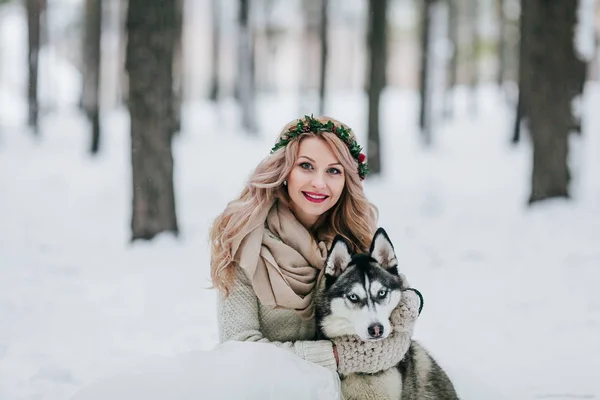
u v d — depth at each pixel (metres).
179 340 6.38
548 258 9.27
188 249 10.56
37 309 7.44
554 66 12.15
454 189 15.73
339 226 3.50
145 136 10.85
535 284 8.13
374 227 3.55
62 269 9.46
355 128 26.44
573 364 5.35
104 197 15.51
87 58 24.66
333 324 3.07
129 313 7.33
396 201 14.66
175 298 7.96
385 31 17.02
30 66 24.06
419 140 23.42
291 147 3.25
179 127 24.17
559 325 6.57
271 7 32.47
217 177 17.67
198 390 2.83
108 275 9.13
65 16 33.38
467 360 5.57
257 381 2.83
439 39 26.92
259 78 40.31
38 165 19.42
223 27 33.72
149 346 6.19
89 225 12.91
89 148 21.05
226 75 45.03
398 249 10.52
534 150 12.37
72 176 17.89
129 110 10.96
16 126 26.67
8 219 13.26
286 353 2.97
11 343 6.22
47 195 15.76
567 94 12.17
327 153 3.26
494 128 25.47
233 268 3.17
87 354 5.91
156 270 9.37
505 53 33.59
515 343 6.07
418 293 3.19
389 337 3.03
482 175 17.44
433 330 6.59
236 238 3.13
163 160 10.91
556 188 12.21
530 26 12.45
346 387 3.09
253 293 3.21
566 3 12.10
